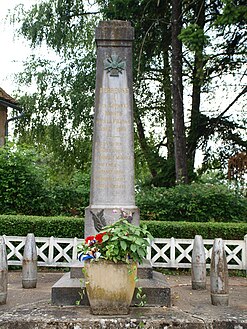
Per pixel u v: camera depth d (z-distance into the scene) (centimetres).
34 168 1353
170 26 1759
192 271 786
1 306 612
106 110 778
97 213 739
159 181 1825
